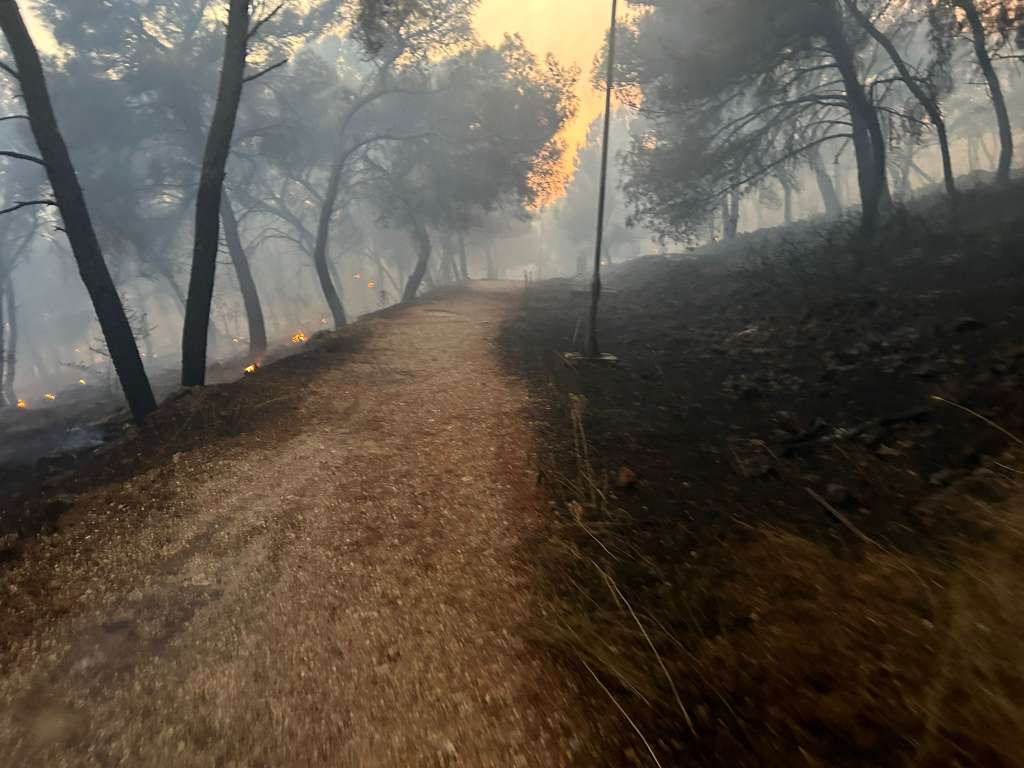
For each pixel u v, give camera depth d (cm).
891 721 237
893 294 1005
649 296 1789
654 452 593
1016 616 258
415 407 789
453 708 288
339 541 462
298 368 993
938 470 462
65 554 465
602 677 298
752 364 869
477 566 413
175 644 352
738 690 275
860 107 1512
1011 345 638
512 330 1354
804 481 495
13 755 278
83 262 955
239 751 272
